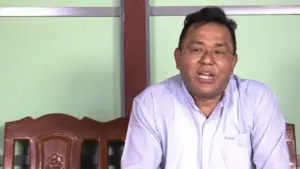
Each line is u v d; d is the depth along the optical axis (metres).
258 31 2.31
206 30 1.38
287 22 2.31
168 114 1.49
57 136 1.99
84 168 2.29
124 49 2.27
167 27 2.30
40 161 1.97
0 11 2.30
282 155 1.46
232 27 1.43
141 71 2.26
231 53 1.41
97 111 2.34
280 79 2.33
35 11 2.30
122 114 2.30
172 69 2.30
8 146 1.96
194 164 1.46
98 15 2.30
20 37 2.32
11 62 2.33
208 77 1.38
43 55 2.33
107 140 2.00
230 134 1.47
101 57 2.32
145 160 1.47
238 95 1.50
